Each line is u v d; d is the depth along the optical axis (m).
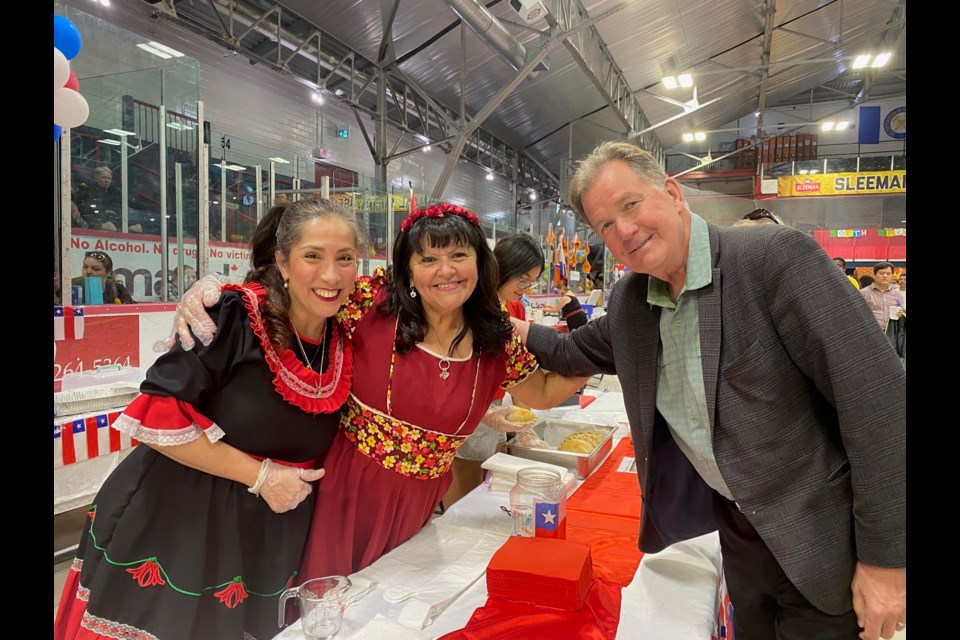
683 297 1.02
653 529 1.21
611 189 0.97
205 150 3.64
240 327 1.13
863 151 16.08
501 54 5.45
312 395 1.18
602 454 1.98
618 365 1.18
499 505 1.60
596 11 5.93
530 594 1.04
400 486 1.30
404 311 1.25
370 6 5.75
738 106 13.20
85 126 3.05
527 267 1.92
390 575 1.17
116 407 2.82
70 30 1.68
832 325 0.85
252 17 5.66
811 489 0.91
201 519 1.12
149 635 1.08
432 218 1.20
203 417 1.07
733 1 7.20
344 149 8.08
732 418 0.95
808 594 0.89
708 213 6.86
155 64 3.52
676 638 0.96
